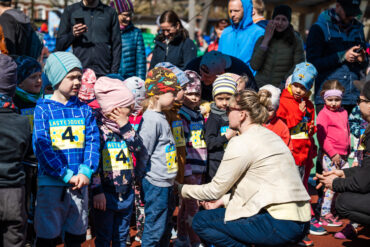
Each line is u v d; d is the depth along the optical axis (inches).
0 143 115.0
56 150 125.1
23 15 190.1
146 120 138.1
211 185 131.7
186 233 162.9
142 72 239.0
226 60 191.3
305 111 188.4
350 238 184.7
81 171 125.1
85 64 210.4
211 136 164.4
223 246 132.6
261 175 126.7
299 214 126.3
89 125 131.3
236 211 129.2
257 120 133.3
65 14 212.2
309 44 232.8
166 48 240.4
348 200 152.2
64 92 128.5
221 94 162.2
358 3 226.2
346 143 200.1
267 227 125.3
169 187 140.6
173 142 143.0
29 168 139.9
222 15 1041.5
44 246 124.3
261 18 261.3
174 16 236.4
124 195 138.3
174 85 140.7
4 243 119.3
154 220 139.3
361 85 224.2
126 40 233.3
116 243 139.9
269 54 215.6
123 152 138.2
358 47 218.1
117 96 132.0
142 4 962.1
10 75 120.3
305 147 186.5
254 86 195.0
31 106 146.9
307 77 179.2
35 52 199.5
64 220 127.6
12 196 116.5
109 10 213.2
